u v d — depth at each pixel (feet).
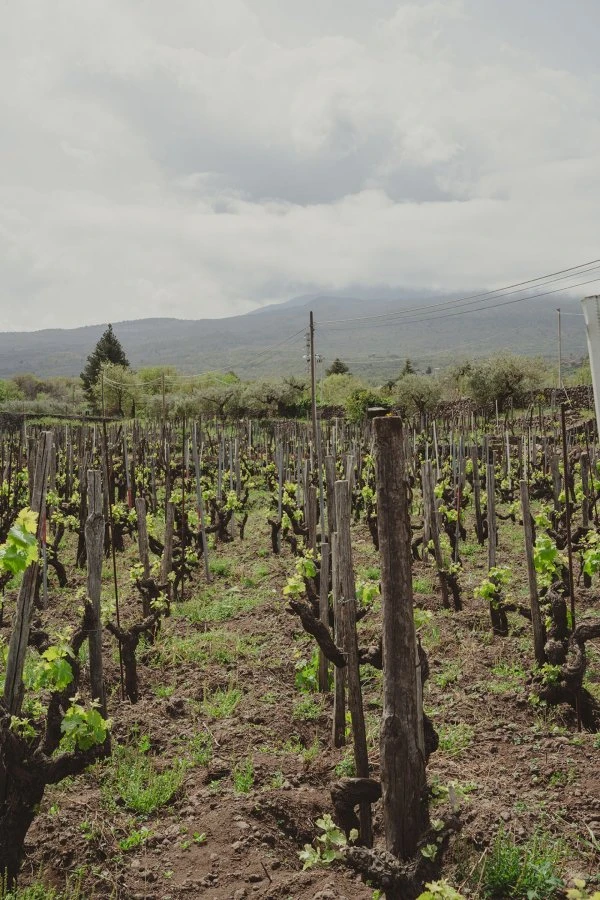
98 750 22.25
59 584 46.47
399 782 13.57
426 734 17.15
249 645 33.81
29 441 53.78
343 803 16.63
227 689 28.60
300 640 34.14
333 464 36.01
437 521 39.24
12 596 43.04
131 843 18.43
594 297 10.42
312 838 19.01
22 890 16.57
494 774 21.36
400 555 13.44
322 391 217.56
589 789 19.94
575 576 42.22
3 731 16.48
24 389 307.17
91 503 22.59
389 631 13.51
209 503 68.33
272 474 86.58
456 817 14.51
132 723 25.23
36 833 18.79
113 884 16.87
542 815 18.80
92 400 225.97
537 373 168.66
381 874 13.33
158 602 33.73
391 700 13.55
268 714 25.91
